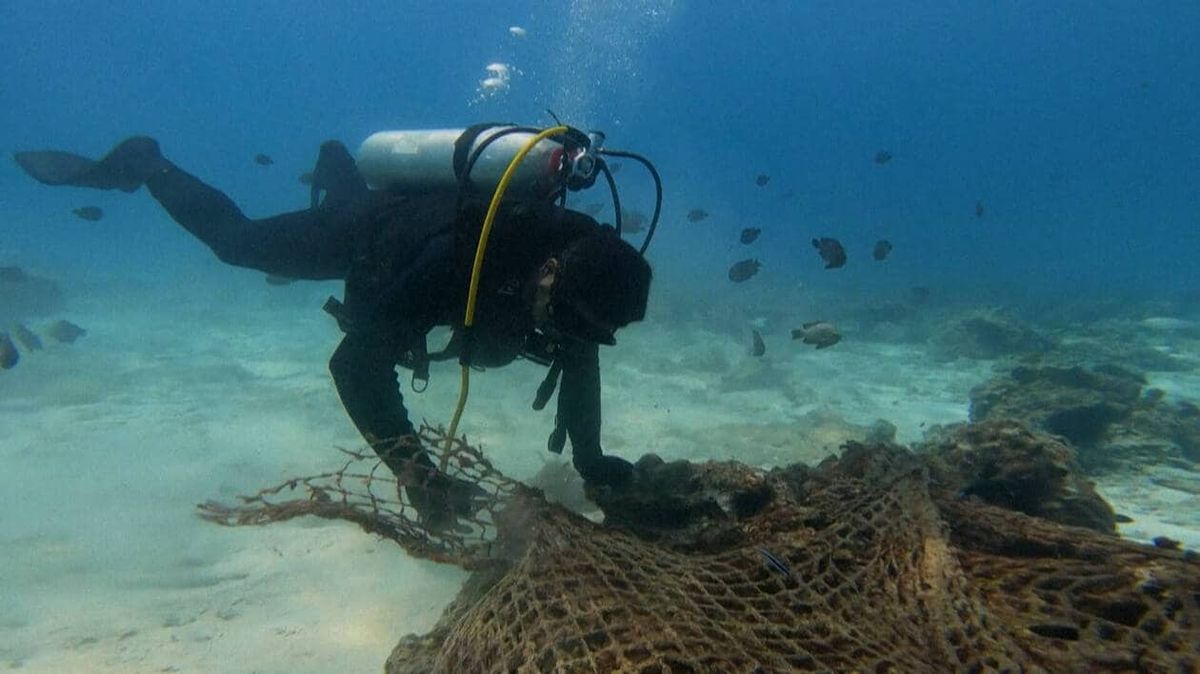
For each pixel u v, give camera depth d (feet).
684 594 6.19
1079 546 7.41
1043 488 11.23
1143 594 6.12
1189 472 20.99
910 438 26.18
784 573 6.73
